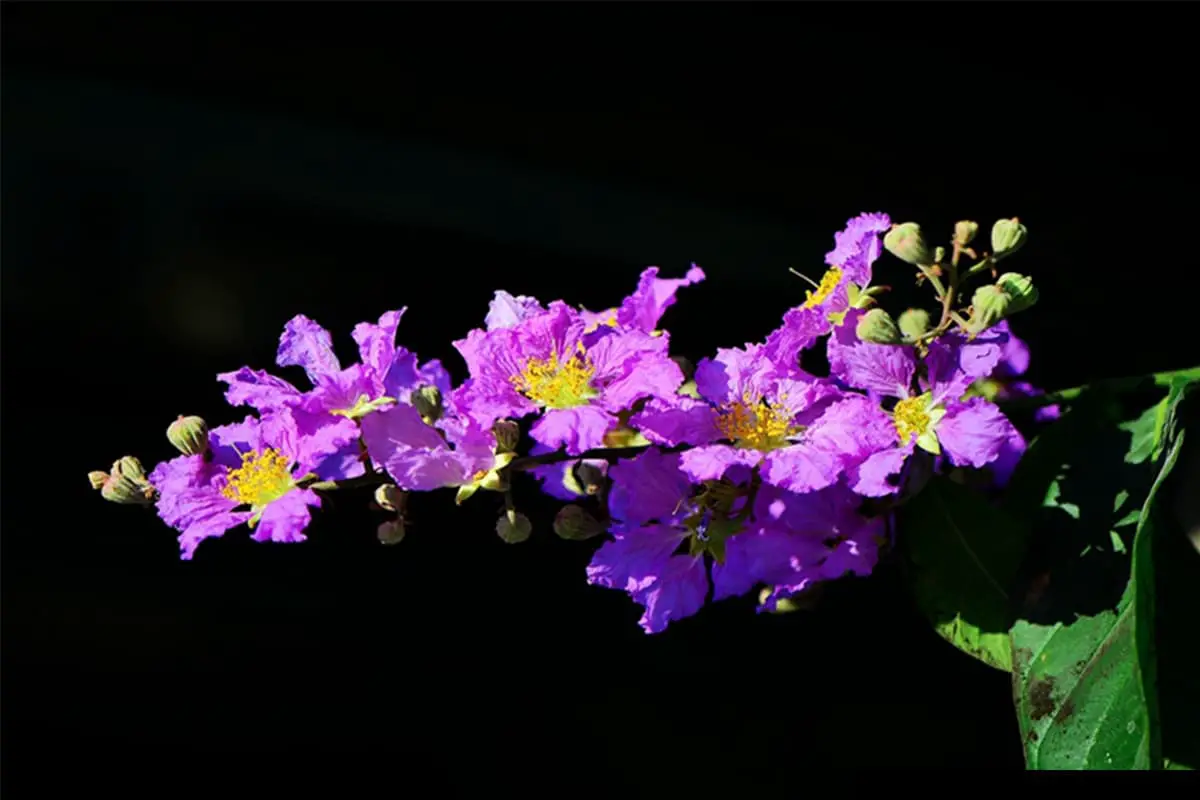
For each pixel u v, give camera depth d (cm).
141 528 146
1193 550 97
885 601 122
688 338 148
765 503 100
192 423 100
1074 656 98
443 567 136
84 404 154
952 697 121
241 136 164
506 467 100
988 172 155
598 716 126
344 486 100
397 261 160
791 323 99
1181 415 98
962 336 99
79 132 162
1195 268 135
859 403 99
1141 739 96
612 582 100
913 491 100
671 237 158
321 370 101
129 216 162
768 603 102
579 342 100
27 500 148
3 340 154
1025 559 100
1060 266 137
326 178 163
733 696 124
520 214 161
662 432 99
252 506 100
